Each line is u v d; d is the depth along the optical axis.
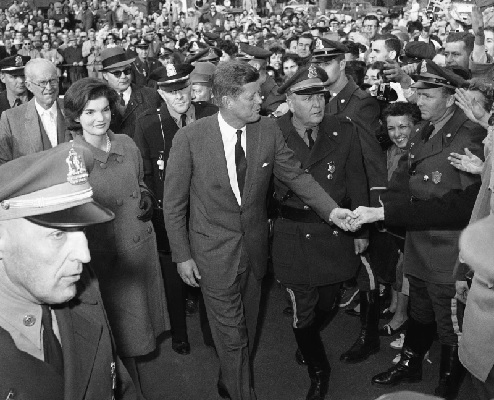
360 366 3.98
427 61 3.19
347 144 3.45
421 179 3.24
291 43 7.70
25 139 4.37
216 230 3.21
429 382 3.77
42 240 1.47
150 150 4.15
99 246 3.36
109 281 3.42
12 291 1.51
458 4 13.10
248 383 3.36
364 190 3.53
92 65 16.47
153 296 3.66
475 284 2.12
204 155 3.13
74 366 1.60
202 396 3.76
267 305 4.89
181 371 4.04
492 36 5.28
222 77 3.00
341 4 25.14
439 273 3.26
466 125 3.13
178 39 17.38
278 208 3.52
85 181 1.53
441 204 3.06
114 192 3.39
